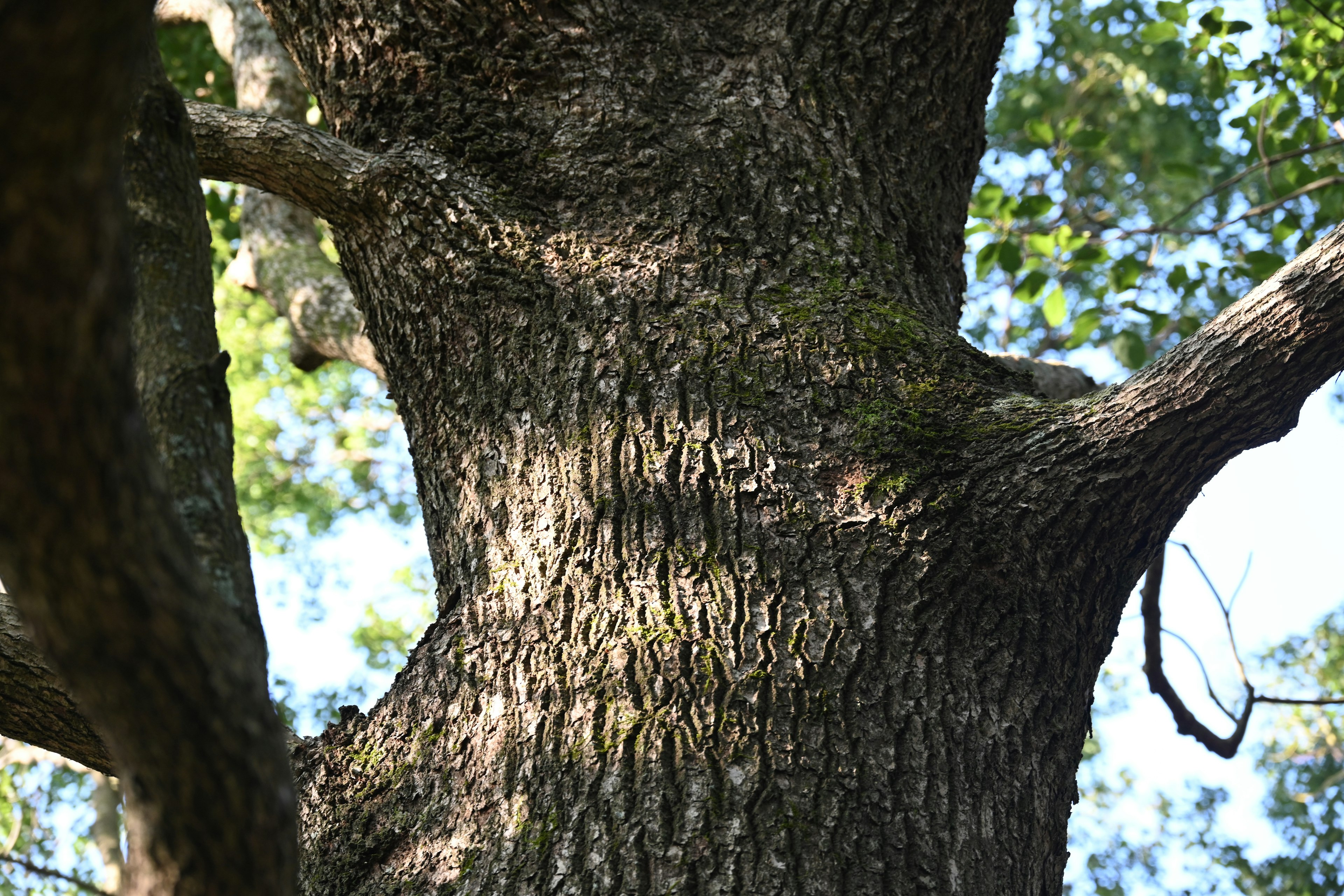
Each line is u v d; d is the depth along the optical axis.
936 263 2.57
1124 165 10.39
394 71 2.51
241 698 0.99
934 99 2.76
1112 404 2.03
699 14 2.64
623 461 2.03
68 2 0.72
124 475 0.87
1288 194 5.39
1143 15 9.80
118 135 0.83
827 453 2.04
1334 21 4.27
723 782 1.73
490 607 2.01
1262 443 2.01
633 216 2.31
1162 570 3.11
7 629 2.01
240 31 4.64
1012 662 1.97
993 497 2.03
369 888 1.80
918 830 1.74
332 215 2.43
